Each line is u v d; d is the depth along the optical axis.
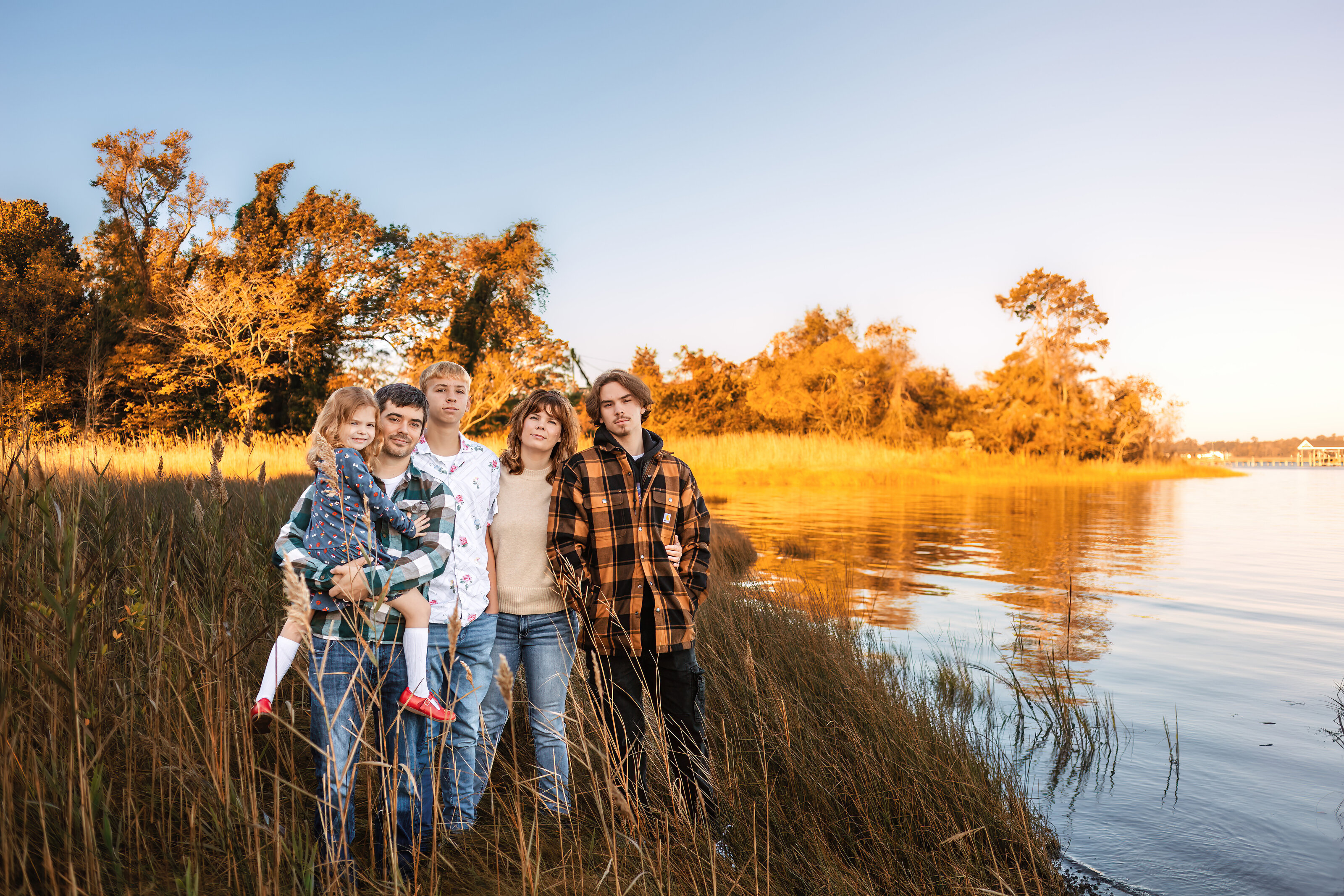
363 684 2.34
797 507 21.61
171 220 29.16
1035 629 7.28
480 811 3.16
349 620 2.41
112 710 2.71
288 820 2.71
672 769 3.11
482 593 3.04
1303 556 12.85
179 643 2.97
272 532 5.33
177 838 2.47
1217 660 6.26
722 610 5.54
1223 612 8.16
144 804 2.60
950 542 14.12
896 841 3.06
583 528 3.15
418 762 2.78
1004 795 3.46
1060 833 3.36
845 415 43.59
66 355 21.45
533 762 3.60
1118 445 48.25
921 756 3.52
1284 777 3.95
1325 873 3.05
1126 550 13.37
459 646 2.99
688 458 35.22
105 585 3.17
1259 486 42.47
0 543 2.62
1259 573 10.91
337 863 2.24
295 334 28.89
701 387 46.88
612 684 3.15
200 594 3.99
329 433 2.61
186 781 2.59
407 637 2.52
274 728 2.97
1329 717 4.87
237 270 28.42
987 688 5.36
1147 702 5.18
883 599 8.57
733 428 44.81
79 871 2.14
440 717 2.49
